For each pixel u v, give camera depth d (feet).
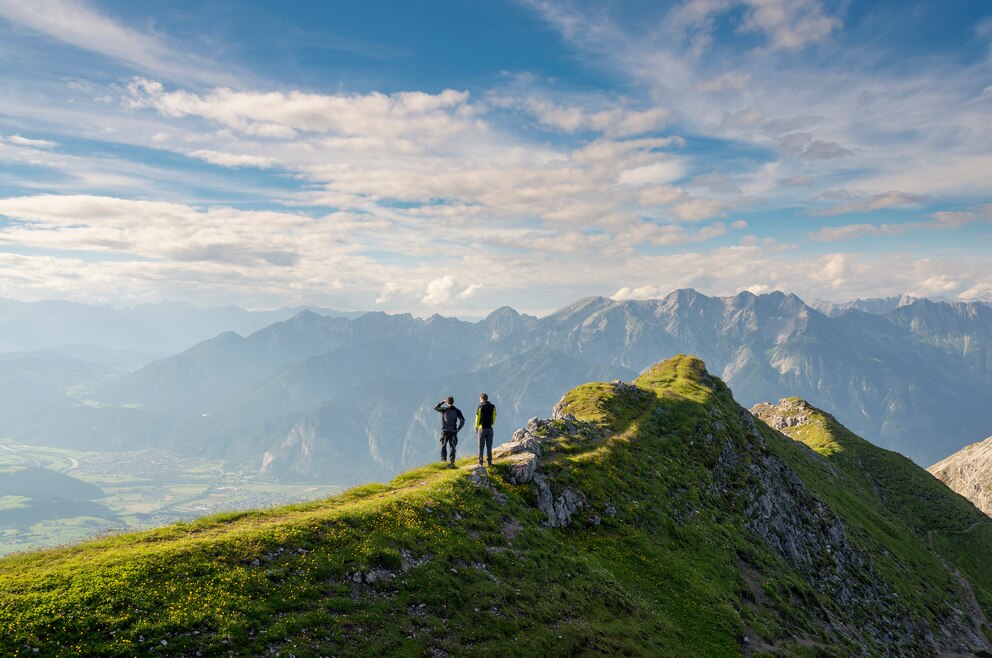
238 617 57.67
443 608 71.46
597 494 135.03
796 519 207.62
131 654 49.90
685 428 208.95
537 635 73.41
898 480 436.35
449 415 122.11
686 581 117.60
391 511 88.33
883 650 156.76
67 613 52.65
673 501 152.76
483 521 97.19
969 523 386.52
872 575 209.67
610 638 81.46
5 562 62.49
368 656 58.03
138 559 63.16
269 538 73.00
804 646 119.24
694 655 91.76
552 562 96.17
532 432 162.71
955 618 228.22
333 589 67.31
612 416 201.57
